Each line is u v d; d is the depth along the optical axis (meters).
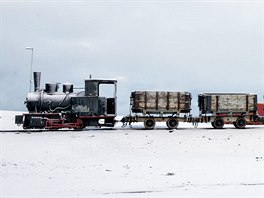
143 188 14.03
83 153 23.31
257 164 20.19
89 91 31.64
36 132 29.25
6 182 15.16
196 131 30.56
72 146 24.00
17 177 16.33
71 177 16.50
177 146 26.38
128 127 36.88
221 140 27.72
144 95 32.66
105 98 31.78
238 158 22.64
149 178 16.27
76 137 26.70
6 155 20.88
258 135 29.20
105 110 31.72
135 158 22.47
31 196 12.43
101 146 25.16
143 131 30.14
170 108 33.09
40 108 31.36
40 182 15.27
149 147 26.03
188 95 33.53
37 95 31.39
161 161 21.30
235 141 27.58
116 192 13.18
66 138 26.23
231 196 12.34
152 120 32.59
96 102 31.58
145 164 20.17
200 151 25.38
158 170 18.31
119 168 18.89
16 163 19.44
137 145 26.31
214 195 12.54
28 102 31.16
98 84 31.77
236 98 34.22
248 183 15.09
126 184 14.91
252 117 34.53
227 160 21.75
